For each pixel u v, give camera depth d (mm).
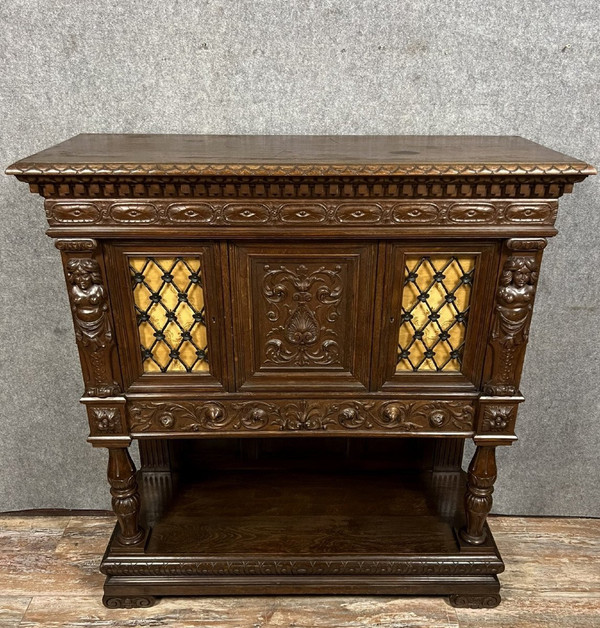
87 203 1182
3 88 1509
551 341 1769
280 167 1117
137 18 1454
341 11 1452
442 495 1758
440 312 1316
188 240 1231
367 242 1239
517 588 1638
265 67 1504
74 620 1534
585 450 1901
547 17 1453
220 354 1334
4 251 1662
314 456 1875
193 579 1538
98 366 1317
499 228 1204
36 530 1863
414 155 1233
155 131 1563
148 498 1741
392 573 1532
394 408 1387
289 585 1545
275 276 1270
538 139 1575
